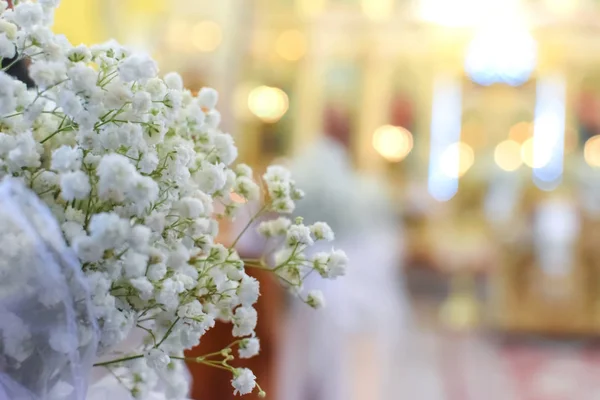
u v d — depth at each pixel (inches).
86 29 103.2
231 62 210.2
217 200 22.2
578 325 173.8
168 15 174.1
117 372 21.7
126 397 21.5
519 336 174.7
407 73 253.9
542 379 138.0
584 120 248.2
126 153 17.3
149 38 155.2
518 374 140.7
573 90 248.7
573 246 174.9
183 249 18.1
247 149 229.5
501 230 187.9
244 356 20.4
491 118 258.2
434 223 235.6
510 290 178.1
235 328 19.7
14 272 15.9
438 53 251.0
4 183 16.4
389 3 245.8
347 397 82.0
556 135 250.2
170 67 180.4
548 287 175.5
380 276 87.0
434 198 247.3
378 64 250.4
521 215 183.6
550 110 252.8
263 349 53.7
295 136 242.4
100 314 16.5
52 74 16.6
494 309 183.5
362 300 83.0
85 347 16.8
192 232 18.8
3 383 16.6
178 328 18.8
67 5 96.4
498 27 245.0
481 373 138.5
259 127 236.7
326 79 248.4
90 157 16.6
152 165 17.0
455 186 254.7
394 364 134.3
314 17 241.9
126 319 17.4
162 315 18.8
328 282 79.0
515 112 257.1
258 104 234.4
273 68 239.9
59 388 17.0
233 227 47.9
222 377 49.4
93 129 17.1
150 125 17.5
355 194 83.2
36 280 15.9
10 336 16.2
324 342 78.1
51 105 19.2
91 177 16.5
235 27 209.2
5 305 16.0
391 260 93.4
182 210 17.9
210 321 19.0
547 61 249.1
